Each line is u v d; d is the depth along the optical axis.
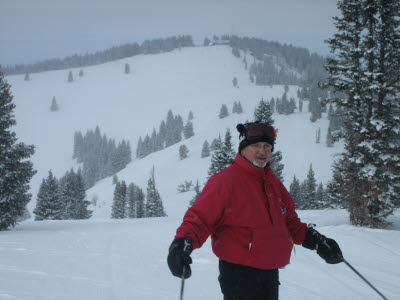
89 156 197.88
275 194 2.23
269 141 2.19
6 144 20.44
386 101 15.03
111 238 9.92
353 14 15.17
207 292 4.36
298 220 2.47
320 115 148.38
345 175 15.60
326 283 5.15
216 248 2.16
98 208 105.50
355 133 15.27
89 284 4.39
